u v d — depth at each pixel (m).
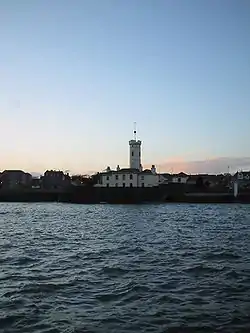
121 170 167.75
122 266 25.91
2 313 16.19
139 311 16.47
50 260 28.41
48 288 20.08
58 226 58.91
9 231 51.03
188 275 23.17
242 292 19.38
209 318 15.61
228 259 28.67
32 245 37.06
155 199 144.50
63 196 155.62
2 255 30.62
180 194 144.12
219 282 21.42
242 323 15.07
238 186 155.38
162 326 14.78
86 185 168.50
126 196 143.75
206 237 43.22
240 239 41.34
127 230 52.16
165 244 37.31
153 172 173.88
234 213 88.81
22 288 20.05
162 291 19.53
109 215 84.44
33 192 163.25
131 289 19.84
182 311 16.45
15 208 118.31
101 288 20.12
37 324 14.97
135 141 179.50
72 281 21.62
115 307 17.00
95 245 37.03
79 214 88.88
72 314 16.08
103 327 14.68
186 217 76.31
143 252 32.25
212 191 153.62
